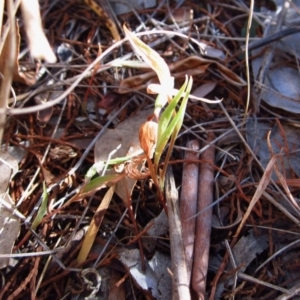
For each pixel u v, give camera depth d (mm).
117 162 215
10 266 213
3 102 146
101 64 289
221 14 319
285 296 197
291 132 257
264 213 228
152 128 183
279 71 280
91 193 216
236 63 291
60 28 306
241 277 206
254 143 253
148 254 215
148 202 233
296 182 214
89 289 205
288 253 216
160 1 321
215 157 250
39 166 244
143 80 272
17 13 296
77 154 249
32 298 199
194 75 280
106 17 299
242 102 269
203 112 267
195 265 202
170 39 299
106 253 215
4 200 223
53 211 221
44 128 262
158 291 202
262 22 300
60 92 275
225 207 232
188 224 213
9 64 137
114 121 262
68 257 214
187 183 227
